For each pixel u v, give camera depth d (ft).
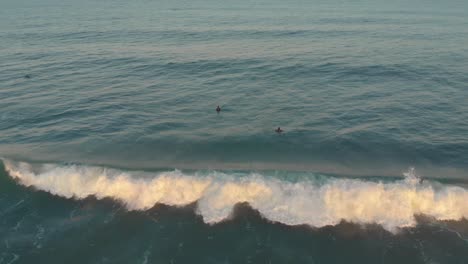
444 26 283.38
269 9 421.59
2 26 323.16
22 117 126.41
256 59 189.88
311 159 98.37
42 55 211.20
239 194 83.05
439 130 111.86
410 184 83.51
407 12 376.07
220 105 133.80
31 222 78.38
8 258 69.31
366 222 75.77
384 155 99.35
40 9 472.03
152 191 84.89
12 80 165.58
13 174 92.99
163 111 129.59
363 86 148.77
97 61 195.11
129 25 319.88
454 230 73.20
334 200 79.97
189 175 88.02
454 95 137.49
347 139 107.24
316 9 410.52
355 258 68.69
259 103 134.72
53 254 70.44
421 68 168.66
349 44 219.00
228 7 458.50
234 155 100.89
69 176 90.07
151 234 74.84
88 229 76.13
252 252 70.49
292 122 118.83
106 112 129.18
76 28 305.53
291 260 68.74
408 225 74.69
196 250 71.20
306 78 159.53
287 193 82.12
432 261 66.95
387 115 122.21
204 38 249.34
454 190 80.79
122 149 104.58
